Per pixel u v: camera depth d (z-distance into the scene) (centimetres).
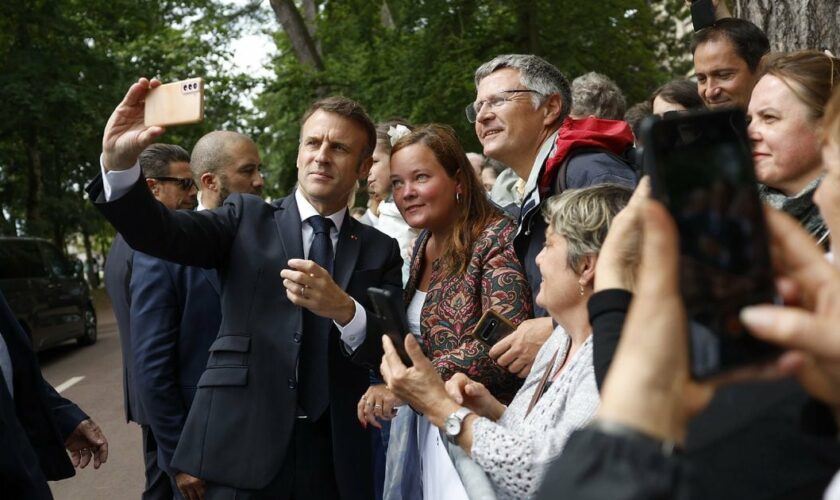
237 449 252
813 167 202
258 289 263
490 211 306
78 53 1898
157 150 423
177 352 326
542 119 308
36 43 1895
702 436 108
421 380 203
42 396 253
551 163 277
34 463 217
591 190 202
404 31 1448
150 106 221
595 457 85
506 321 265
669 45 1653
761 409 108
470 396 227
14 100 1764
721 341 86
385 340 211
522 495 183
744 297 87
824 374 94
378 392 262
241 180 394
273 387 256
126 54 1931
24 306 1164
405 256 437
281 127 1766
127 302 370
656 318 85
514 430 201
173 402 320
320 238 276
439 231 308
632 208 136
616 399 86
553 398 193
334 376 269
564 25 1334
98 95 1848
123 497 560
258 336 259
